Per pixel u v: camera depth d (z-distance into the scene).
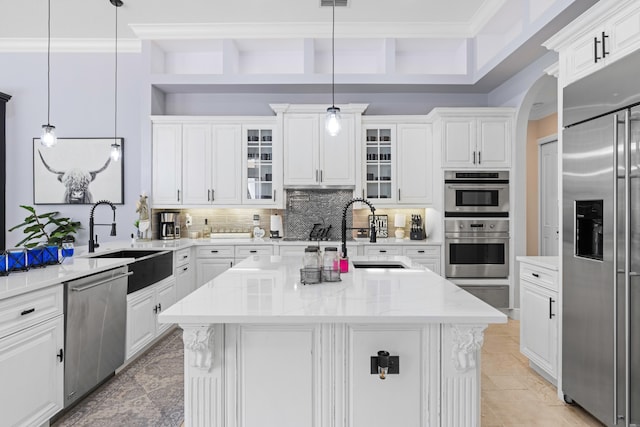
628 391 2.05
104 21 4.36
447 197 4.54
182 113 5.16
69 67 4.94
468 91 5.05
